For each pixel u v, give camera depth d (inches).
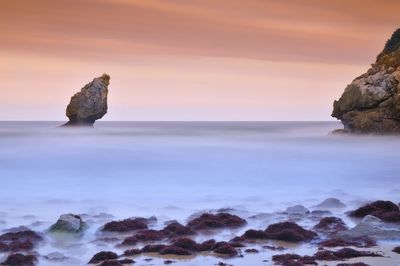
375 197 1269.7
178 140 3752.5
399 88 2915.8
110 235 856.3
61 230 844.0
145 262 682.8
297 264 653.9
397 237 785.6
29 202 1214.9
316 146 2886.3
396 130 2994.6
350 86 3181.6
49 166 1952.5
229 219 932.6
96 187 1465.3
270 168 1925.4
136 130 6363.2
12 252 748.0
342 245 759.7
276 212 1039.6
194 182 1568.7
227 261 685.9
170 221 953.5
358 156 2313.0
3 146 2903.5
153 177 1676.9
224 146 3046.3
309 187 1462.8
